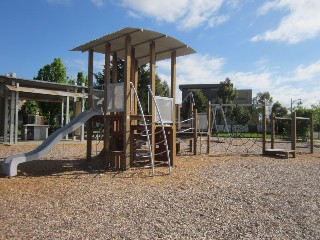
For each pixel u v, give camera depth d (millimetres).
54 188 6094
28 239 3484
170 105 9414
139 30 8141
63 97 20250
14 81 15414
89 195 5523
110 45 9367
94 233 3688
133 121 9875
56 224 3984
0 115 17484
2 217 4250
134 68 10203
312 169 9133
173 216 4367
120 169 8539
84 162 9938
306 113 25016
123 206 4836
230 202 5141
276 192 5934
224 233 3748
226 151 14477
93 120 10133
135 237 3582
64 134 8453
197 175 7707
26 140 17922
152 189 6055
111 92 9023
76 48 9789
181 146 17281
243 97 53750
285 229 3898
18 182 6695
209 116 13555
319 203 5156
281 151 12297
